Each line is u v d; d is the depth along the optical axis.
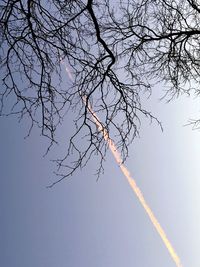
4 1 5.36
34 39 5.45
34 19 5.53
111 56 6.01
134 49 6.83
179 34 6.85
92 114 5.96
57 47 5.57
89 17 5.99
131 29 6.73
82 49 5.79
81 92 5.99
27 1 5.37
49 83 5.57
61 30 5.68
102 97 6.11
